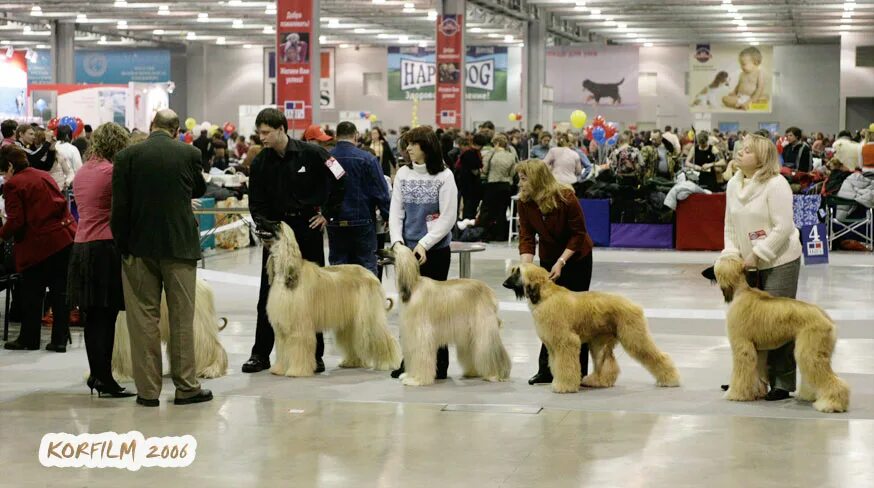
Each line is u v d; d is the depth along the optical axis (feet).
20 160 28.37
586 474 17.42
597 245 57.00
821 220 50.96
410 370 24.41
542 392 23.62
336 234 28.78
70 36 134.92
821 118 154.61
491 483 16.96
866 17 122.52
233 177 58.59
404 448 19.07
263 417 21.40
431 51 160.86
